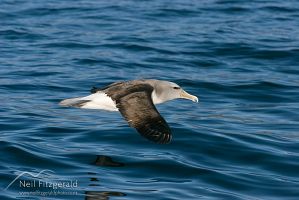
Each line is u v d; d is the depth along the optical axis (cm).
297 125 1758
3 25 2819
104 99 1094
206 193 1364
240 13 3083
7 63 2300
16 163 1459
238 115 1830
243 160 1521
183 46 2522
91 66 2289
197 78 2153
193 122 1731
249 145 1582
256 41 2592
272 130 1708
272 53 2442
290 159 1524
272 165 1501
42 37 2653
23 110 1817
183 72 2238
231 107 1912
